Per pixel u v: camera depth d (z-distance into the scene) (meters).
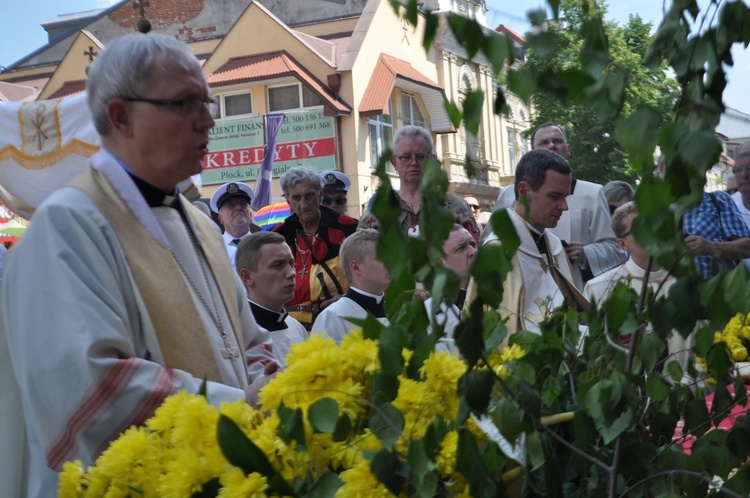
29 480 2.35
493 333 2.13
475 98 1.22
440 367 1.88
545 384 2.04
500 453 1.82
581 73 1.22
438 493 1.80
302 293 5.54
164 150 2.43
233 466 1.70
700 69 1.38
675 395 2.03
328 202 7.02
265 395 1.90
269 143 17.44
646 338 1.75
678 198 1.28
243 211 6.80
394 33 28.03
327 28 30.14
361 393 1.89
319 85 26.22
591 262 5.30
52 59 35.19
